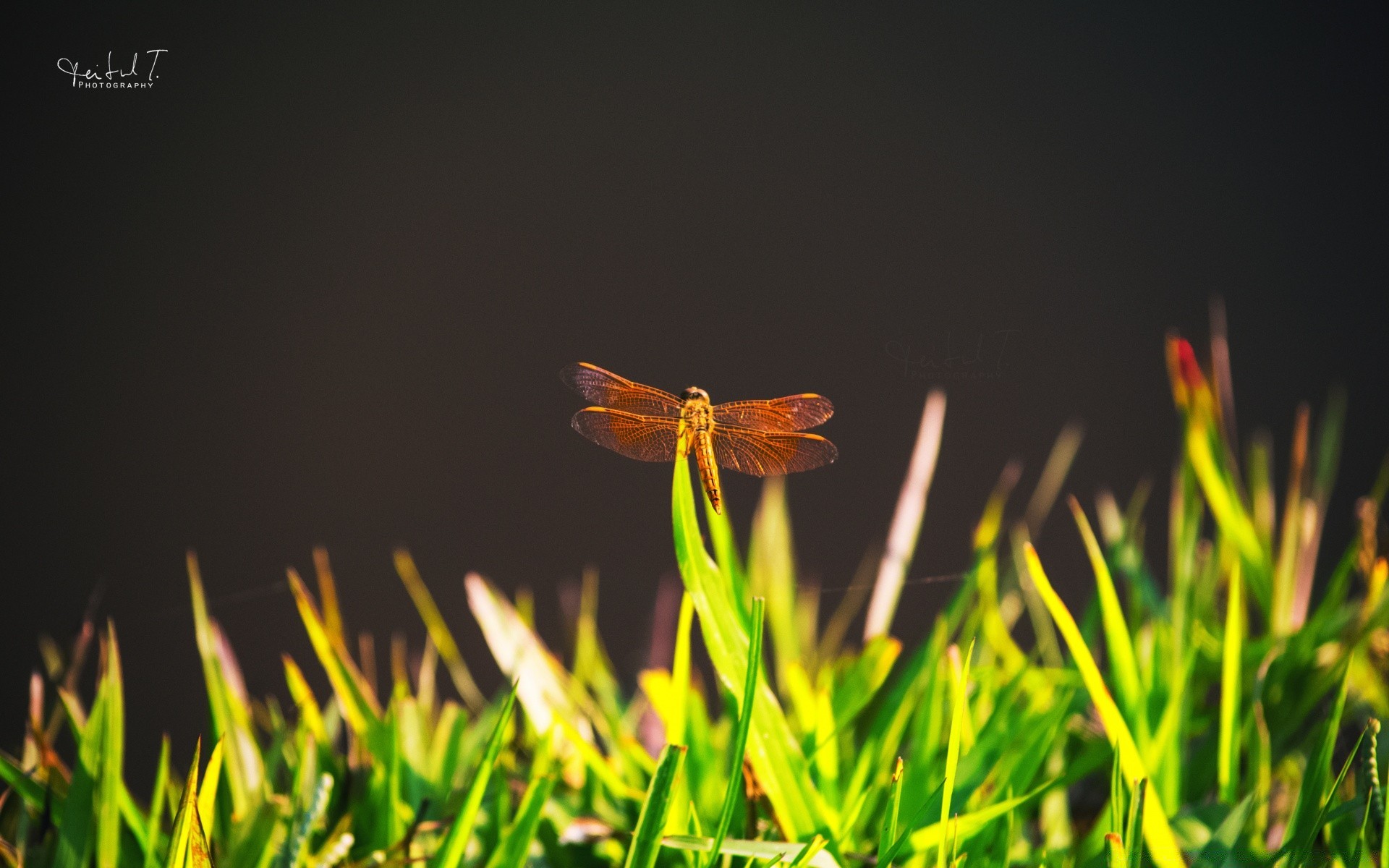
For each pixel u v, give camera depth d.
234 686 1.52
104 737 1.49
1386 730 1.50
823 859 1.48
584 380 1.58
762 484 2.00
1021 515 2.16
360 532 2.52
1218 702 1.55
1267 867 1.48
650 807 1.48
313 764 1.52
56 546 2.41
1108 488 2.51
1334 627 1.53
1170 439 2.56
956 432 2.62
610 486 2.63
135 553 2.45
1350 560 1.54
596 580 2.39
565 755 1.53
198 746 1.47
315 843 1.51
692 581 1.49
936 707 1.51
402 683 1.53
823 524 2.54
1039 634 1.57
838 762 1.53
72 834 1.49
